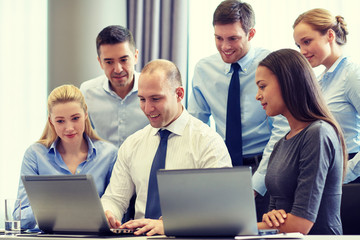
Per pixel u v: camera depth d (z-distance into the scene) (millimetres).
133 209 2951
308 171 2100
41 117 4977
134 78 3506
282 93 2256
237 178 1854
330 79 3219
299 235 1845
